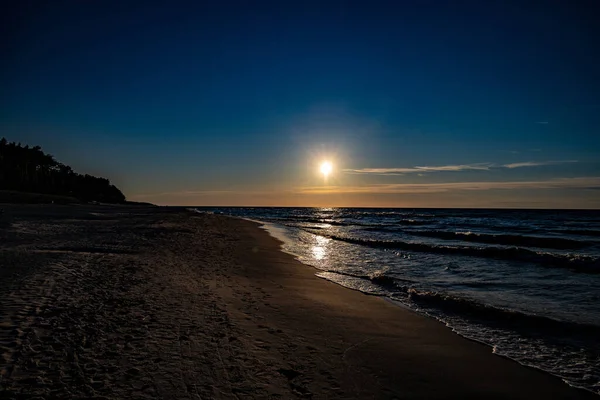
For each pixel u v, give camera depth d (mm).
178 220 41344
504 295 11219
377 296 10867
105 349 5539
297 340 6840
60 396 4199
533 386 5602
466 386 5531
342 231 36938
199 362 5441
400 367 6059
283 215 89250
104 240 18156
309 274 13930
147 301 8117
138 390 4512
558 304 10250
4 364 4766
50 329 6008
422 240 27922
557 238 27484
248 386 4910
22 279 8836
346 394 5039
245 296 9656
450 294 11242
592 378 5871
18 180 78812
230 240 23875
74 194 93500
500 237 28172
